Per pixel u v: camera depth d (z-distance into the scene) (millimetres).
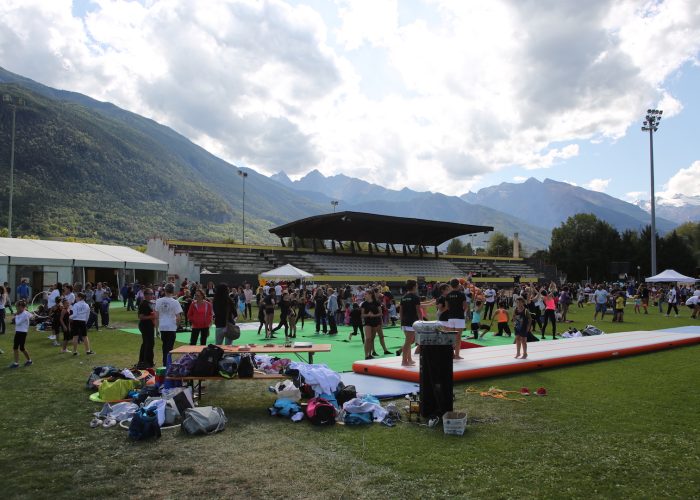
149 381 9156
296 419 7152
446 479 4965
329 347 9422
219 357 8133
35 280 32500
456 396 8672
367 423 7012
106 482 4945
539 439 6230
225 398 8648
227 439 6328
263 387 9562
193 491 4730
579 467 5277
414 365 10195
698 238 105438
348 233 53906
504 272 66500
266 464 5422
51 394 8727
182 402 7297
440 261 63219
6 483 4895
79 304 13117
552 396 8656
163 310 10578
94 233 169250
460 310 11344
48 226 157000
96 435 6469
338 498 4555
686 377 10508
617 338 16109
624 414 7422
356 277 47000
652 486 4801
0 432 6555
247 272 43969
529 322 11750
